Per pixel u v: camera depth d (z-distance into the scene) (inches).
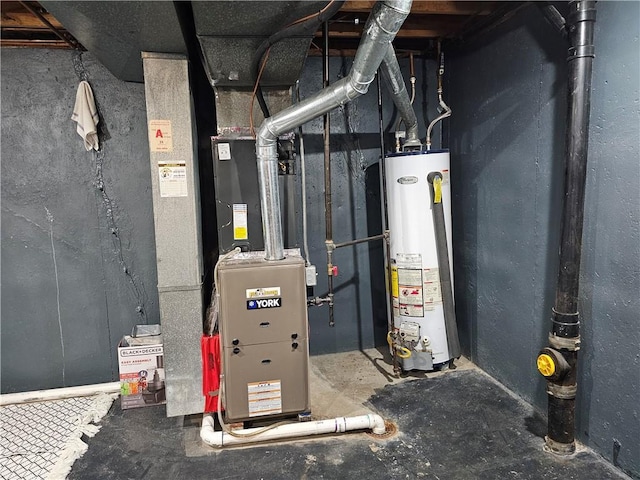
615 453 66.0
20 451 76.8
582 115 64.6
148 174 100.0
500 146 90.4
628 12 60.3
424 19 95.3
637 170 60.1
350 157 112.5
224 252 85.0
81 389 97.4
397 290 99.5
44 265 97.3
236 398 75.0
